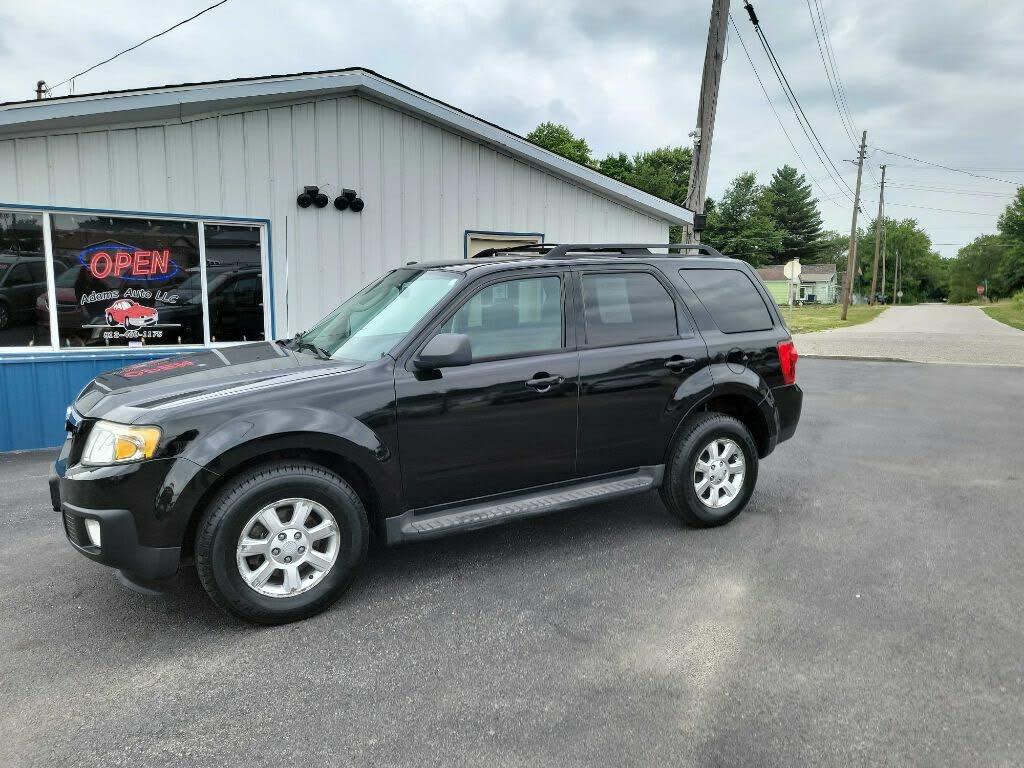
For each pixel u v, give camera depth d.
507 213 10.60
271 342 4.60
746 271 5.02
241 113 8.30
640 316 4.40
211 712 2.65
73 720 2.60
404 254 9.73
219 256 8.39
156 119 7.74
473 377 3.76
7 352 7.28
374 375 3.54
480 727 2.55
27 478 6.08
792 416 5.02
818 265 97.38
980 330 27.00
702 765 2.34
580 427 4.10
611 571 3.96
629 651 3.08
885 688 2.77
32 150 7.12
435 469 3.69
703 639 3.18
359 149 9.20
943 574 3.89
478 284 3.89
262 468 3.27
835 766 2.33
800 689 2.77
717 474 4.62
